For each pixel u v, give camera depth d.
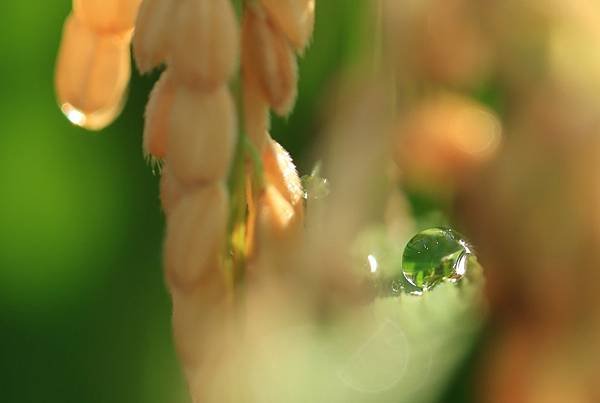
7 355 0.15
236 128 0.12
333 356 0.11
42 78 0.17
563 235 0.11
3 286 0.16
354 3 0.13
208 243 0.12
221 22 0.12
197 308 0.11
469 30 0.12
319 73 0.15
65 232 0.16
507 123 0.12
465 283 0.12
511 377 0.11
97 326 0.16
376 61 0.12
